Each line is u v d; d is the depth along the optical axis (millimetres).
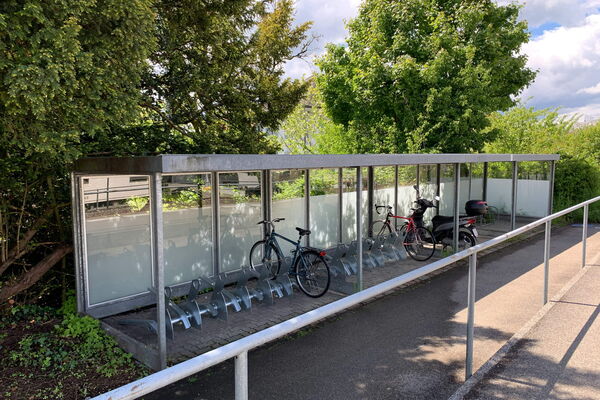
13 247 5559
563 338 4273
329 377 3861
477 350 4305
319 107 17922
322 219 8312
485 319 5160
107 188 5469
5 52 3193
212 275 6648
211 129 7629
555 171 13312
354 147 13664
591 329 4469
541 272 7281
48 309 5629
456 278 7082
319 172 8188
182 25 6297
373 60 12000
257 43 8031
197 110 7344
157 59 6531
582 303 5270
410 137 12227
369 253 7910
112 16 3809
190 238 6379
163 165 3738
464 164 11961
